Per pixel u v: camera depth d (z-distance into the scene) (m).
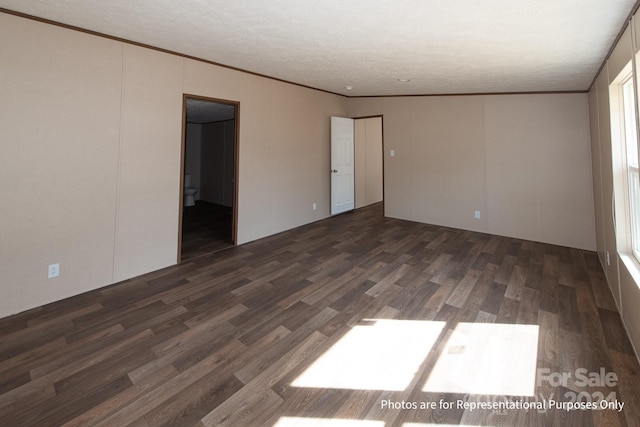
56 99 2.62
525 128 4.54
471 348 2.06
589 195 4.08
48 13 2.42
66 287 2.77
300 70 4.04
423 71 3.79
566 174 4.25
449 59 3.26
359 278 3.21
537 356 1.97
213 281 3.15
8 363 1.90
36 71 2.50
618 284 2.54
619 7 2.00
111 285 3.04
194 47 3.19
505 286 3.01
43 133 2.56
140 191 3.24
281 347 2.08
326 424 1.49
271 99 4.64
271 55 3.41
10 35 2.37
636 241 2.46
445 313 2.51
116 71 2.97
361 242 4.50
